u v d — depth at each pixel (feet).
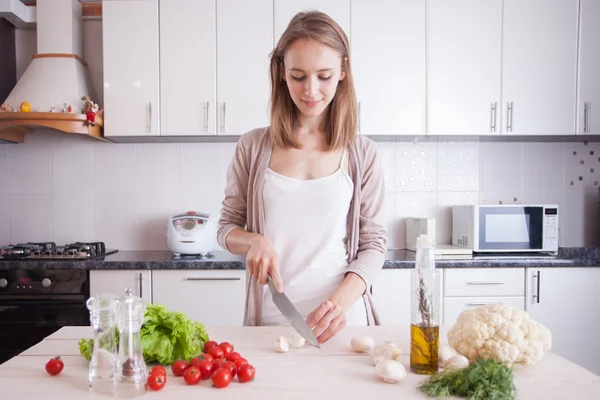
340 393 2.43
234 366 2.64
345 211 4.05
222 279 7.29
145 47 8.08
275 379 2.63
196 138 8.54
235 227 4.07
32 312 7.18
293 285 3.94
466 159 9.23
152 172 9.03
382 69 8.14
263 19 8.05
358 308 3.99
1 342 7.16
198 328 3.10
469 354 2.78
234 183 4.31
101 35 9.04
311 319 3.27
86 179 9.00
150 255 8.14
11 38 8.89
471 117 8.23
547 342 2.81
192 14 8.05
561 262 7.44
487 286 7.41
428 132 8.21
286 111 3.99
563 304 7.47
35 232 9.00
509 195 9.27
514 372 2.73
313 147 4.06
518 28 8.21
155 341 2.84
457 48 8.18
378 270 3.91
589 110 8.30
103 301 2.55
